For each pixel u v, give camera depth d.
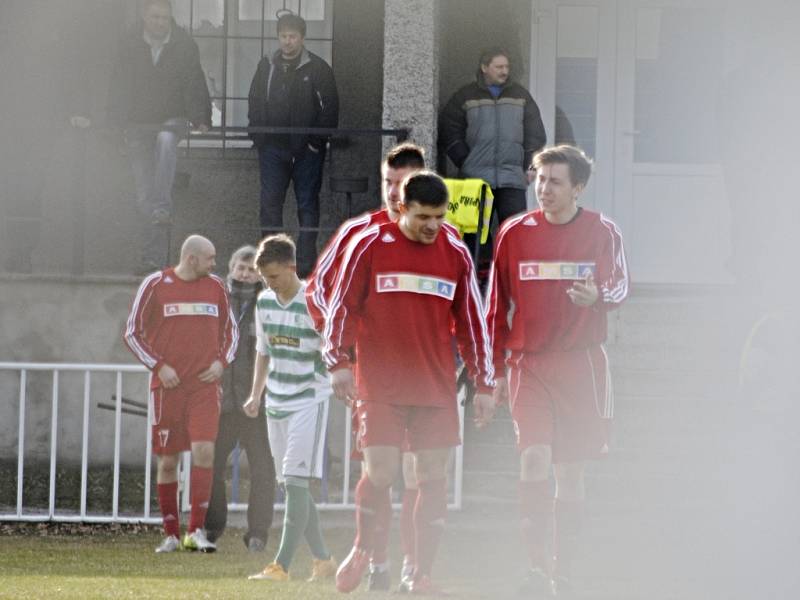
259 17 48.94
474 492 37.38
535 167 24.17
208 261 31.58
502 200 43.06
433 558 23.14
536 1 50.09
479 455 38.56
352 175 48.28
